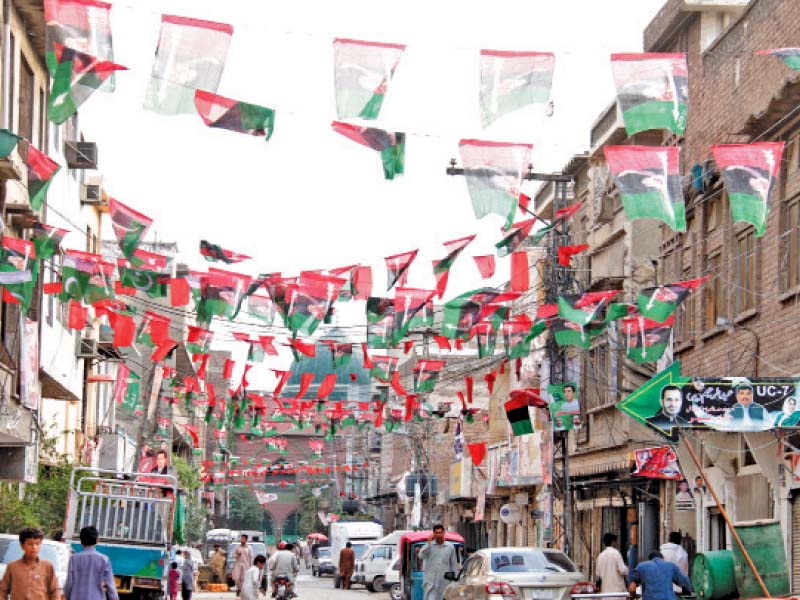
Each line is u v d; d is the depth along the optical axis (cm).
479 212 1470
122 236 1998
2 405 2395
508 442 5059
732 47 2628
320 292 2155
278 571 3506
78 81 1341
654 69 1379
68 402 3822
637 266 3244
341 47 1309
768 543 1661
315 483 10956
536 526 4800
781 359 2275
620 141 3541
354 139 1409
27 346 2598
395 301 2233
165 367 4228
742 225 2534
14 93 2536
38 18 2611
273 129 1349
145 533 2703
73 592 1577
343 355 2905
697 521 2802
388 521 9294
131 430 5547
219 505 11400
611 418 3431
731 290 2589
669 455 2730
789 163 2286
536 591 2109
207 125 1341
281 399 3462
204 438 8938
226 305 2148
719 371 2623
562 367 3225
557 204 3372
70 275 2159
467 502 6231
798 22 2256
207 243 2106
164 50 1305
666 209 1490
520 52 1327
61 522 3103
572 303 2172
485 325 2512
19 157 2333
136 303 4784
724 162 1527
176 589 3272
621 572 2188
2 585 1462
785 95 2120
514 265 2145
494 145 1466
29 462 2741
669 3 3052
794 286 2242
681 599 1806
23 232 2664
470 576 2239
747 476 2481
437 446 7050
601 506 3750
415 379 3141
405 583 3453
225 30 1310
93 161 3562
